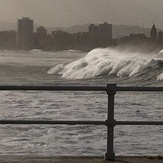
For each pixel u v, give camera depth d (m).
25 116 26.09
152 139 17.44
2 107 30.94
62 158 8.62
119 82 71.56
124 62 80.12
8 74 92.12
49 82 73.81
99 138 17.83
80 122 8.13
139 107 31.16
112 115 8.21
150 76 71.88
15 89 7.97
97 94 40.91
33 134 18.84
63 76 86.69
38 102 34.31
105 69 81.25
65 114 27.11
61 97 38.12
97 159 8.54
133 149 15.32
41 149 15.44
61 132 19.34
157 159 8.59
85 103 33.50
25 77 84.38
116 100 36.28
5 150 15.19
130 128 20.03
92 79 78.38
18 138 17.89
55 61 186.50
